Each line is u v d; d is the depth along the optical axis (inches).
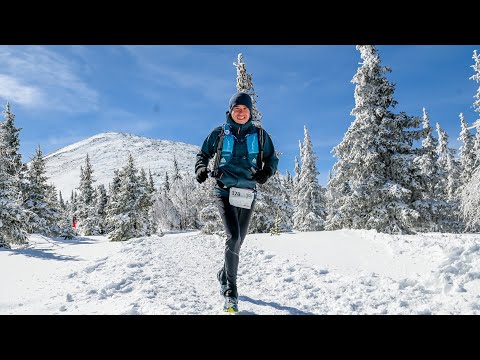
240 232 143.1
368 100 642.2
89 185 2037.4
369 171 642.8
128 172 1184.2
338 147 666.2
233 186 142.3
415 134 637.9
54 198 1312.7
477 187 474.3
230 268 132.6
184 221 1459.2
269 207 823.1
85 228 1862.7
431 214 627.2
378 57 650.2
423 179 631.8
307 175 1203.2
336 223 669.3
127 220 1123.9
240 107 143.9
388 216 609.3
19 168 1035.9
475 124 595.8
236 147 144.2
